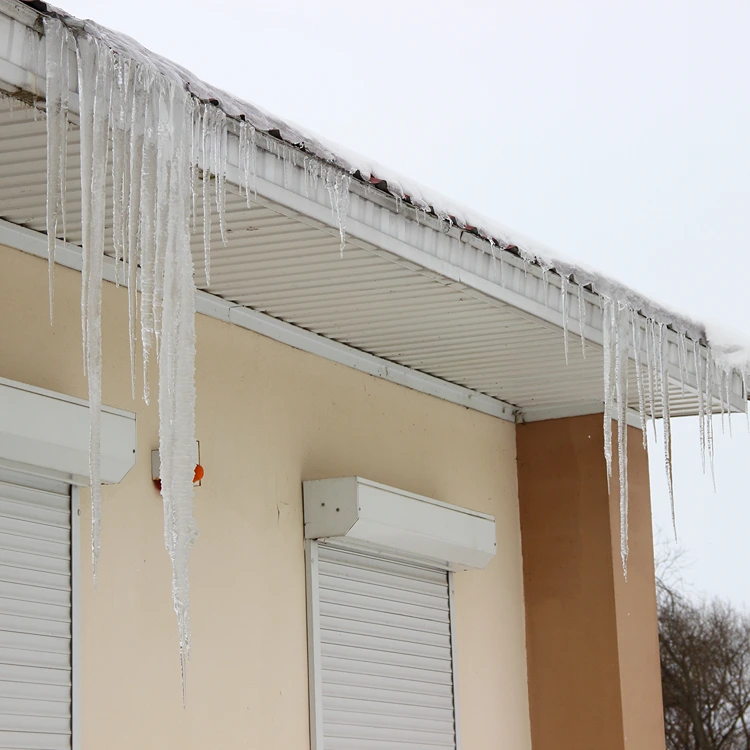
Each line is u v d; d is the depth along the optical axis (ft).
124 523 19.27
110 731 18.40
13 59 13.69
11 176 16.57
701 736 78.54
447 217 19.62
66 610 18.01
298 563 22.52
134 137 14.89
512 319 22.68
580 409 29.35
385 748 23.61
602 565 28.68
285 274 20.38
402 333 23.57
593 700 28.27
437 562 26.00
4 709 16.87
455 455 27.40
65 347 18.74
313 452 23.31
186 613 15.51
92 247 14.58
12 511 17.44
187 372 15.39
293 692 21.85
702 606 82.84
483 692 27.12
